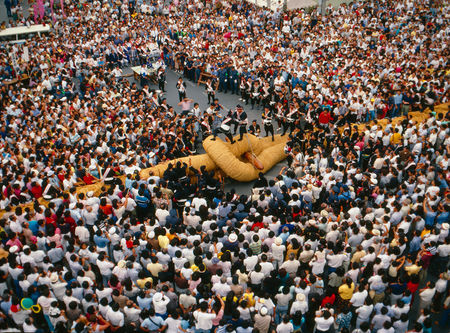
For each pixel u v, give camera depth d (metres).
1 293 10.13
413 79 21.73
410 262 10.59
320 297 9.59
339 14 34.62
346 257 10.64
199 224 12.10
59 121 18.33
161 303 9.17
